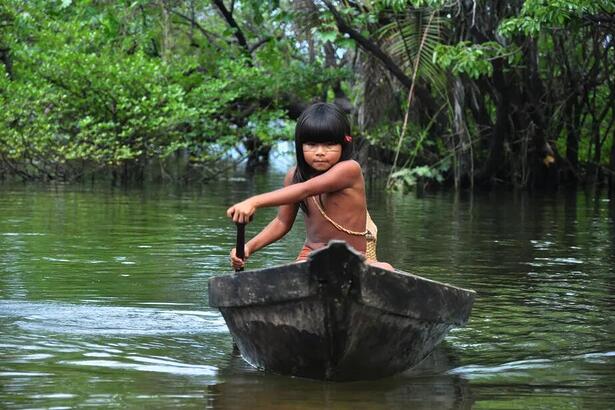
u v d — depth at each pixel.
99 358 5.11
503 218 13.27
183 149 22.47
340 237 5.14
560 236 11.07
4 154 18.58
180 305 6.53
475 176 20.17
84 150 18.28
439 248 9.79
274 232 5.47
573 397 4.45
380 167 22.11
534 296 7.05
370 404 4.32
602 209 14.98
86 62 18.34
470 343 5.55
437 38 17.75
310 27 18.59
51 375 4.77
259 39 23.70
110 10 19.56
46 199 14.78
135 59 18.88
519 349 5.41
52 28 19.27
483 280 7.77
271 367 4.88
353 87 21.48
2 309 6.29
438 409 4.25
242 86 20.17
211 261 8.51
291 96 21.12
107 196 15.60
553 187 20.44
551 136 20.53
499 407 4.29
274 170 24.58
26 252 8.89
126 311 6.30
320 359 4.64
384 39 18.42
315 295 4.42
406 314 4.63
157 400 4.36
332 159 5.11
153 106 18.47
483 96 20.11
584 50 19.94
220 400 4.36
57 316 6.11
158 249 9.25
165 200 15.05
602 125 22.80
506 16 17.44
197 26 22.16
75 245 9.45
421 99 18.84
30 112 18.16
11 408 4.21
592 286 7.51
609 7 14.58
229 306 4.82
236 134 20.36
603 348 5.44
